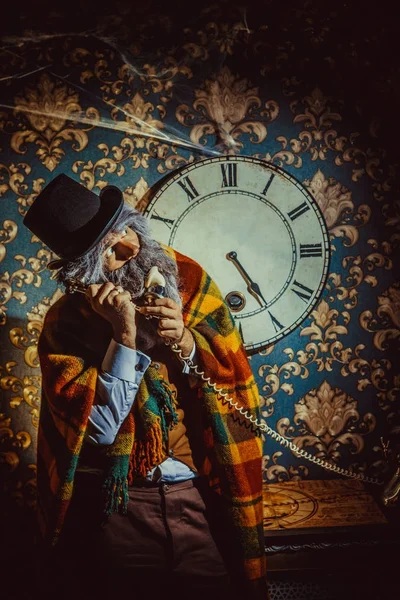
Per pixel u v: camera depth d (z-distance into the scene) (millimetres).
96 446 1925
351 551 2387
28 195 2533
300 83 2588
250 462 2023
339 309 2670
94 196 1864
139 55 2527
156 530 1918
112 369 1808
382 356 2699
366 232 2648
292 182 2566
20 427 2609
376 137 2625
